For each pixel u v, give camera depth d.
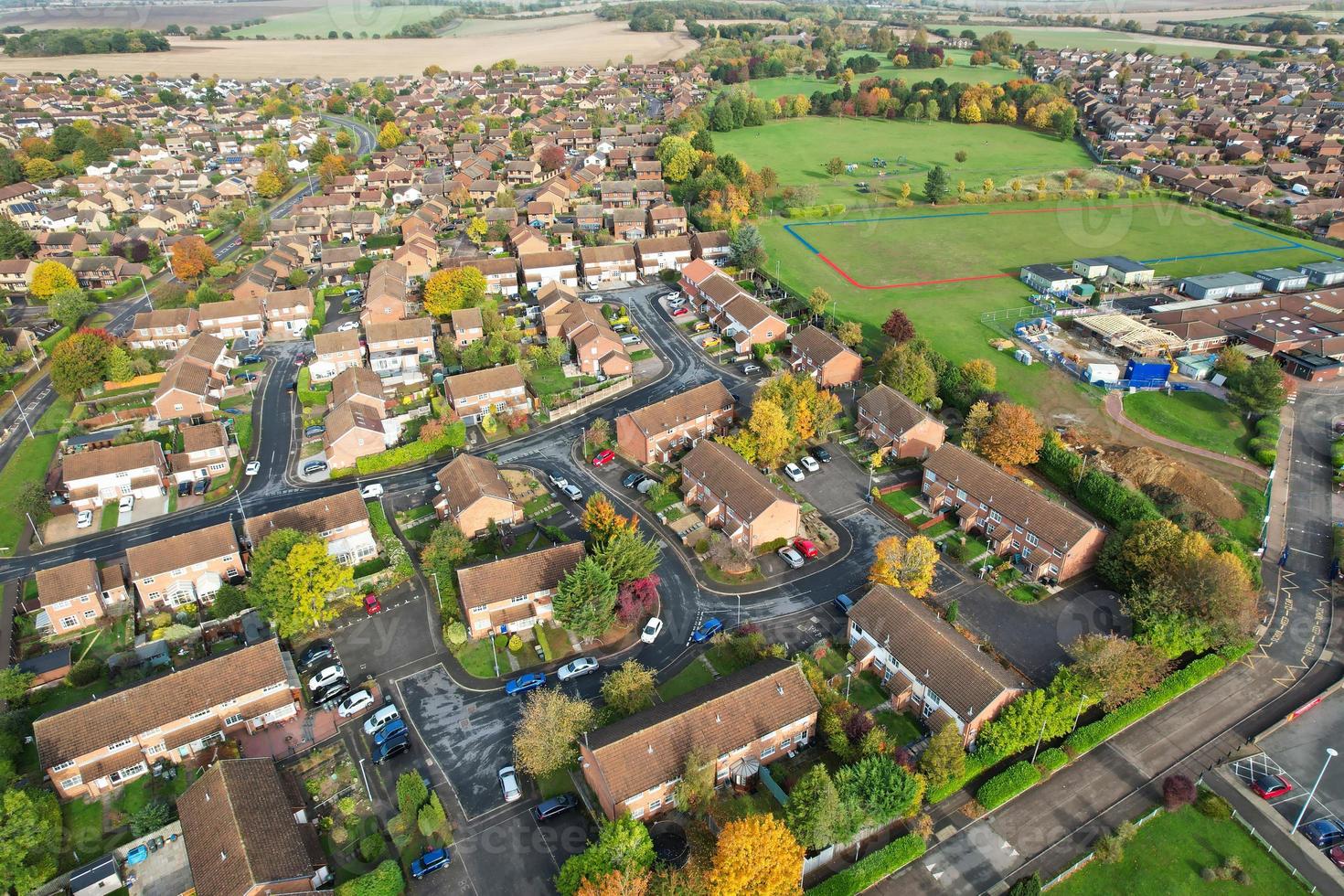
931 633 79.19
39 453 125.94
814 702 74.12
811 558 99.69
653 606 91.44
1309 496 109.12
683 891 58.25
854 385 138.25
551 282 171.75
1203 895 63.06
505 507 104.69
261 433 129.75
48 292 181.00
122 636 90.88
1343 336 141.62
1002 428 111.44
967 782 72.12
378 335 147.88
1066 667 77.44
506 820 69.38
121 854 66.38
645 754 67.62
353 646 88.06
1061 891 63.41
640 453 118.06
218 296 173.62
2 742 73.56
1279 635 87.56
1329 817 68.50
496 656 86.31
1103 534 95.31
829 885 62.12
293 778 73.19
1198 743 75.62
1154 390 134.62
